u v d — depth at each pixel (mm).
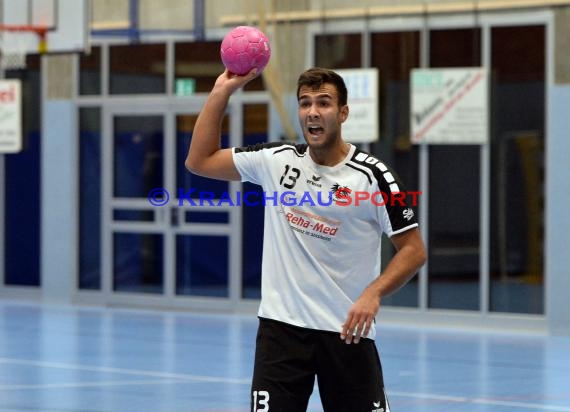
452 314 33406
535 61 32031
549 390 22688
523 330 32344
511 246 32656
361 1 34125
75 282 39281
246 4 35594
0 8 33188
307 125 11148
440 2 33156
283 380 11258
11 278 40812
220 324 33938
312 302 11266
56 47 32750
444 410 20297
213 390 22297
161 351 28188
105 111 38594
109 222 38688
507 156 32594
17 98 37625
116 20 38094
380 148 34125
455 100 32875
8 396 21391
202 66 36812
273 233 11492
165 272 37781
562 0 31531
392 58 33812
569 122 31547
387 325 33969
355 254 11281
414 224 11188
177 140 37500
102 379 23594
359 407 11367
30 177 40250
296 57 34875
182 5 36969
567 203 31594
